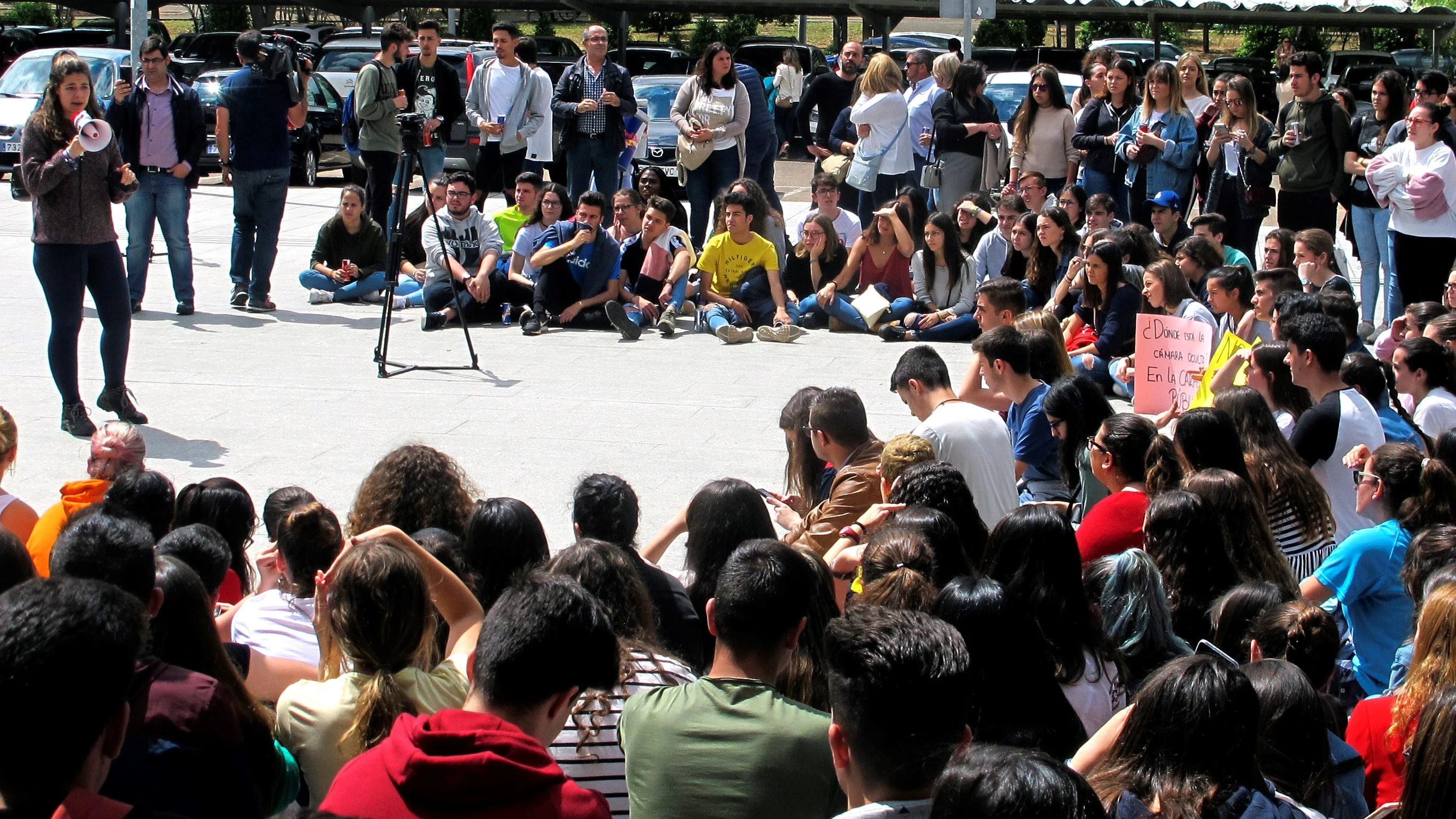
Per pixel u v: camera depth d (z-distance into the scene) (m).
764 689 3.13
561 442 8.15
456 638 3.50
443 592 3.51
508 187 14.02
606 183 13.44
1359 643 4.67
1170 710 2.62
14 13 42.72
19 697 2.13
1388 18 23.92
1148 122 11.82
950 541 4.10
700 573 4.41
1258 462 5.35
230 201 18.08
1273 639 3.67
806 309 11.39
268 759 3.18
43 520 5.05
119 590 2.33
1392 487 4.66
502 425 8.52
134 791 2.74
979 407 5.90
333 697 3.28
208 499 4.57
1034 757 2.13
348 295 12.24
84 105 7.96
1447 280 9.77
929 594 3.67
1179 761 2.60
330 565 4.07
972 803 2.07
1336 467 5.78
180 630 3.18
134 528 3.24
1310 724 3.01
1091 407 5.88
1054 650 3.72
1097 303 9.48
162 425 8.44
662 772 3.03
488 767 2.46
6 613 2.21
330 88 21.97
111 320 8.27
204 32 35.72
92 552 3.15
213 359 10.13
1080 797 2.07
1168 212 11.04
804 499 5.89
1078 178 12.70
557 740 3.37
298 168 21.36
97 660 2.19
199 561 3.84
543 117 13.84
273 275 13.48
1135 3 24.41
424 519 4.57
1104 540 4.89
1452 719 2.74
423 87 13.76
